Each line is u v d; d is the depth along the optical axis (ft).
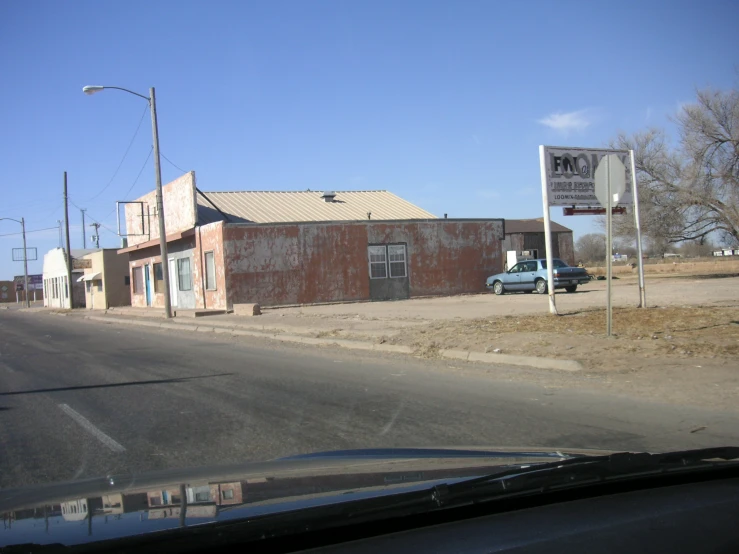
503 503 9.63
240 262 91.35
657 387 28.58
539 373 33.65
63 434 23.81
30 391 33.81
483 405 26.91
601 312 53.16
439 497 9.09
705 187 112.88
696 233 119.96
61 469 19.15
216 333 65.92
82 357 48.80
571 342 38.81
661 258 265.13
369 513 8.56
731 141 109.91
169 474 12.14
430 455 13.16
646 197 117.91
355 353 45.19
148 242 113.91
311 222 96.12
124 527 8.16
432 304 86.48
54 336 71.41
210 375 37.45
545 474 9.93
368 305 90.27
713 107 111.34
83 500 9.86
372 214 114.32
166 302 86.63
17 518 8.87
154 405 28.89
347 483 10.18
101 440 22.74
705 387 27.84
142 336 66.64
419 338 46.78
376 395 29.84
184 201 102.99
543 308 66.74
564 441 20.75
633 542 8.55
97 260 155.74
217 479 11.14
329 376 35.83
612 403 26.48
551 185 51.65
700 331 39.81
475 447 14.56
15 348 58.59
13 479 18.13
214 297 94.32
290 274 94.38
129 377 37.63
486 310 69.15
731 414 24.06
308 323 64.28
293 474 11.24
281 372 37.83
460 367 36.94
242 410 27.22
